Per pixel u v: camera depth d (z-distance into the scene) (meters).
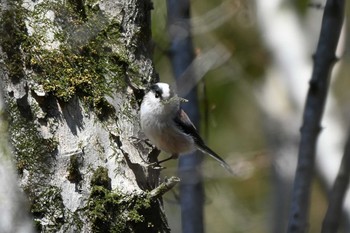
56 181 8.20
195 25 15.62
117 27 9.23
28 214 7.97
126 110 9.09
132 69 9.31
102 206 8.29
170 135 11.78
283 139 15.59
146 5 9.64
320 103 6.55
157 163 9.23
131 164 8.80
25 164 8.12
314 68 6.67
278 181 15.54
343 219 7.75
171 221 16.45
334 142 13.46
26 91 8.30
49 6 8.65
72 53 8.66
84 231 8.20
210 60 14.56
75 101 8.52
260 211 16.81
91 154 8.45
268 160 15.28
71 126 8.43
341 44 15.45
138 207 8.47
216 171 14.92
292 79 16.31
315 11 16.75
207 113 13.02
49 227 8.05
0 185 7.95
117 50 9.15
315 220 17.33
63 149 8.30
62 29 8.65
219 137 17.34
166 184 8.55
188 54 13.27
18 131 8.20
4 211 7.88
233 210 16.92
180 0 13.46
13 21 8.41
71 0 8.80
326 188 13.17
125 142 8.89
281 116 15.94
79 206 8.23
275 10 16.92
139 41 9.48
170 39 13.66
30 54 8.40
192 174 12.05
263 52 17.03
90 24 8.91
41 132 8.26
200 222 11.75
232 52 15.61
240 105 17.41
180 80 13.05
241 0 16.72
